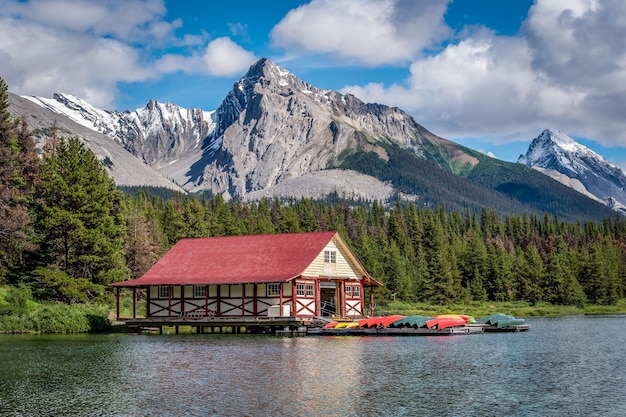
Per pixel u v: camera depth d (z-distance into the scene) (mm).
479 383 34438
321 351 48000
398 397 31156
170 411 29078
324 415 28109
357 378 36094
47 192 78875
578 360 42438
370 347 50250
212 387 34125
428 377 36250
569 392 32094
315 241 70312
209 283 66062
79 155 84562
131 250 96625
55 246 78250
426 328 61750
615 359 42906
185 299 69812
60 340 58875
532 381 34969
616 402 29922
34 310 69812
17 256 77688
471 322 68000
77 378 37250
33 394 32875
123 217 96438
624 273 157750
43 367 41312
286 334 63656
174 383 35406
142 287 70750
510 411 28422
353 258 72188
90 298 78562
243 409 29234
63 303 74375
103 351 49594
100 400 31391
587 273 141625
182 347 52062
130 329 72000
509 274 141125
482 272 142750
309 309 67312
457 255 154500
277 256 69688
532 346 50656
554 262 134750
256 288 67438
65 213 75125
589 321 87312
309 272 67250
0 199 75312
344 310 71375
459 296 132000
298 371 38656
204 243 76062
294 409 29109
